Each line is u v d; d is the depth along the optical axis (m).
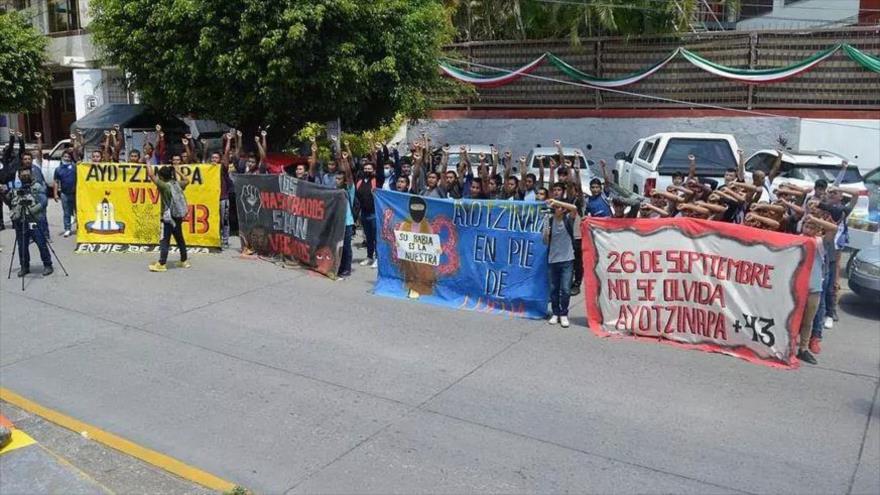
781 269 7.76
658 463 5.66
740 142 19.64
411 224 10.30
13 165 15.27
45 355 8.03
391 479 5.41
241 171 14.29
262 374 7.46
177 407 6.68
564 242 9.02
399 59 16.56
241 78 14.84
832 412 6.63
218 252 13.28
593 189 10.52
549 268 9.16
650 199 10.71
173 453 5.83
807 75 18.89
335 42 15.25
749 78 19.20
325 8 14.64
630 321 8.74
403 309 9.84
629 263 8.69
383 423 6.34
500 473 5.50
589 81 20.75
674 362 7.89
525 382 7.28
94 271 11.80
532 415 6.51
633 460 5.71
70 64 27.73
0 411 6.63
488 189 11.91
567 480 5.40
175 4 14.52
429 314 9.62
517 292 9.59
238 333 8.77
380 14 15.55
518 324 9.23
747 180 13.59
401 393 6.99
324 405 6.71
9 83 23.81
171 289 10.74
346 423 6.34
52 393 7.01
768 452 5.86
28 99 24.98
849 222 11.77
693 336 8.38
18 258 12.69
